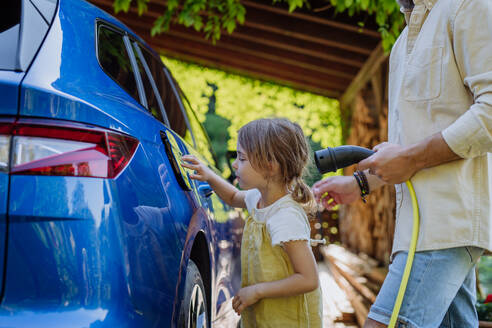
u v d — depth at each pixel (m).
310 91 8.44
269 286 1.61
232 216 2.96
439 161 1.40
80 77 1.45
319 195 1.84
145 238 1.37
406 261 1.46
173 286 1.53
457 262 1.41
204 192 2.30
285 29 6.03
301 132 1.77
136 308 1.29
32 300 1.17
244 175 1.74
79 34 1.61
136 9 6.44
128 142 1.42
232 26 5.54
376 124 6.52
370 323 1.49
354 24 5.59
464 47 1.38
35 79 1.28
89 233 1.22
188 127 2.80
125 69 1.90
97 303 1.21
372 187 1.78
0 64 1.29
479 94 1.34
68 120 1.27
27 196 1.19
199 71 8.39
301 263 1.60
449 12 1.42
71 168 1.23
